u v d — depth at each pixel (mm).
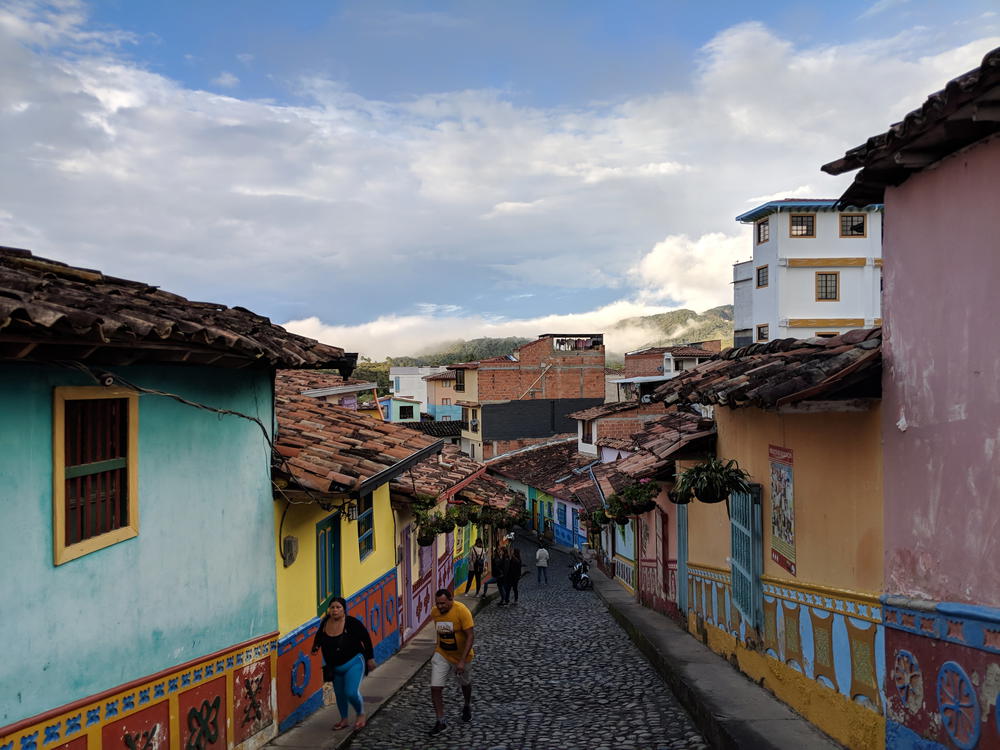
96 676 5344
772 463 8805
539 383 53938
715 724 7770
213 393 6898
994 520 4754
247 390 7523
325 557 9883
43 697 4871
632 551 22750
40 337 4328
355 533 10953
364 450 9234
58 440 4988
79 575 5203
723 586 10977
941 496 5312
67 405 5148
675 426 13586
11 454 4668
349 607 10562
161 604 6098
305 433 9469
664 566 15711
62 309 4117
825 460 7262
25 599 4746
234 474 7234
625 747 7992
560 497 41312
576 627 16875
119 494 5719
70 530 5180
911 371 5668
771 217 45219
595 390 54625
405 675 11469
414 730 8867
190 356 6039
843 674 6879
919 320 5551
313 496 8062
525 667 12555
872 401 6289
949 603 5141
